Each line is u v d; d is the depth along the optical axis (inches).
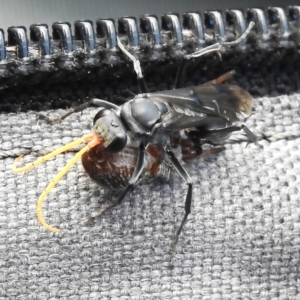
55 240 3.0
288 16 3.2
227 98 3.1
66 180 3.0
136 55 3.1
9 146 3.0
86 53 3.1
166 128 3.0
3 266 3.0
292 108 3.2
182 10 3.6
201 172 3.1
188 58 3.1
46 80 3.1
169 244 3.0
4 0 3.5
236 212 3.0
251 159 3.1
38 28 3.1
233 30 3.2
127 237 3.0
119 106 3.1
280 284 3.0
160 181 3.1
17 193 3.0
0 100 3.1
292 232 3.0
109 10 3.6
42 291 3.0
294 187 3.0
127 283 3.0
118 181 3.0
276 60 3.2
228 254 3.0
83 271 3.0
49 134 3.1
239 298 3.0
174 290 3.0
